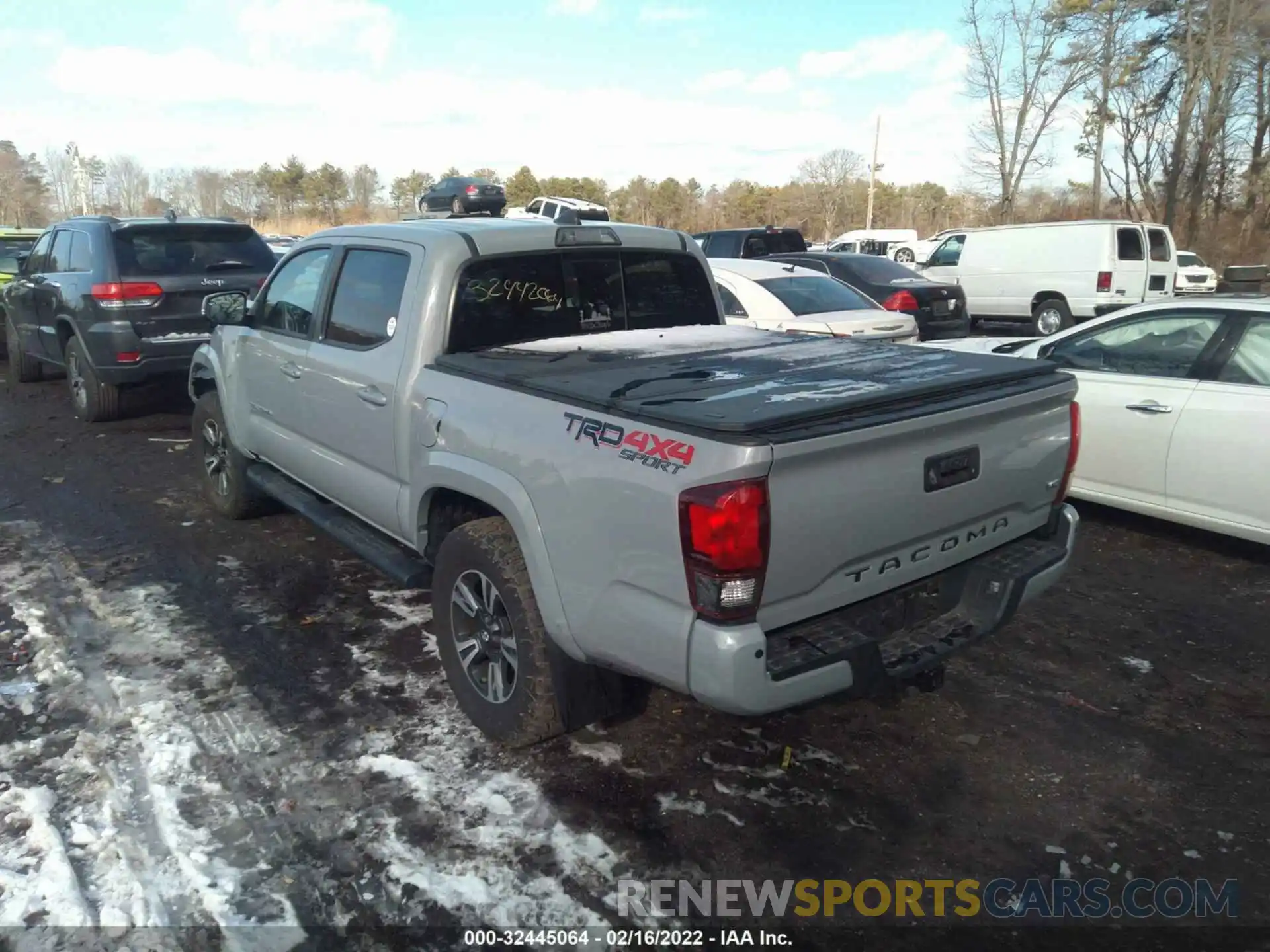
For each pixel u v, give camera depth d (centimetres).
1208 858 303
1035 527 364
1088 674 424
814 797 332
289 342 482
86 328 831
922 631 325
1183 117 3206
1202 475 553
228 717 380
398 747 359
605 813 321
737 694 260
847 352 388
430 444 363
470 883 288
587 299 430
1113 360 616
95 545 581
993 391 321
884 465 283
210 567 545
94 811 320
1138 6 3262
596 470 286
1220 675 423
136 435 870
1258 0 3008
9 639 449
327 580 524
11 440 849
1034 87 3497
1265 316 544
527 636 330
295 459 494
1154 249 1616
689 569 262
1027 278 1650
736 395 293
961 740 369
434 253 384
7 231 1366
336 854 299
